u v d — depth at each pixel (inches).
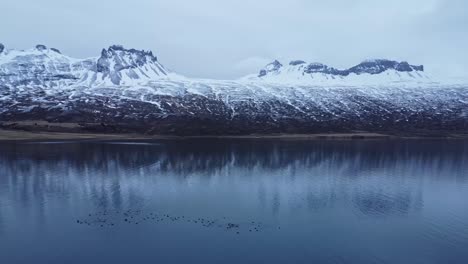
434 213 1812.3
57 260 1224.8
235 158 3811.5
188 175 2800.2
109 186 2358.5
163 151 4335.6
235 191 2258.9
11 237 1424.7
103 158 3641.7
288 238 1443.2
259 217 1712.6
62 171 2869.1
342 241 1414.9
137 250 1307.8
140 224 1588.3
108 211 1782.7
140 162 3422.7
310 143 5713.6
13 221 1615.4
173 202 1969.7
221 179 2659.9
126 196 2092.8
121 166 3171.8
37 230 1502.2
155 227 1551.4
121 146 4859.7
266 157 3919.8
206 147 4884.4
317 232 1514.5
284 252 1305.4
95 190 2239.2
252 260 1235.2
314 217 1724.9
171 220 1651.1
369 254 1298.0
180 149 4581.7
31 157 3631.9
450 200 2080.5
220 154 4128.9
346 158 3890.3
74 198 2027.6
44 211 1769.2
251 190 2292.1
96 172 2859.3
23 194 2112.5
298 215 1754.4
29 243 1364.4
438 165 3420.3
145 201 1984.5
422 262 1236.5
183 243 1379.2
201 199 2043.6
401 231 1542.8
